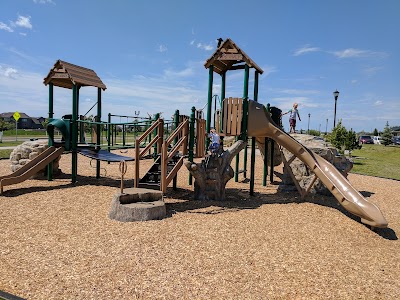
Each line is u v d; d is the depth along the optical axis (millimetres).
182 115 10031
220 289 3455
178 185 9812
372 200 9078
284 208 7242
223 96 9844
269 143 11266
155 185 7016
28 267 3783
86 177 10625
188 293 3340
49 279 3512
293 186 9320
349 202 6449
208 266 4004
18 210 6242
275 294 3418
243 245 4797
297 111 13117
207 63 8375
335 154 8992
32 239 4711
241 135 8305
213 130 8320
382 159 23828
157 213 5891
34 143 10227
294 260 4359
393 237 5781
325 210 7219
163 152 6727
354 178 13344
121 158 9289
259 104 8281
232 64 9484
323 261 4402
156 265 3959
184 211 6559
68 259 4043
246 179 11891
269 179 12000
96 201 7129
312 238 5336
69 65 9867
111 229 5234
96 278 3570
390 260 4641
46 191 8031
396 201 9016
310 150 8070
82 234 4977
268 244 4914
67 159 16250
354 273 4086
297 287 3600
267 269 4023
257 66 8328
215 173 7746
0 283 3377
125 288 3379
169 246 4590
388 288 3730
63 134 9234
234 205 7336
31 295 3168
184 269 3885
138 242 4684
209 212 6559
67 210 6332
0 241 4582
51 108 10203
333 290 3590
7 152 17906
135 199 6281
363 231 5945
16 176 8180
